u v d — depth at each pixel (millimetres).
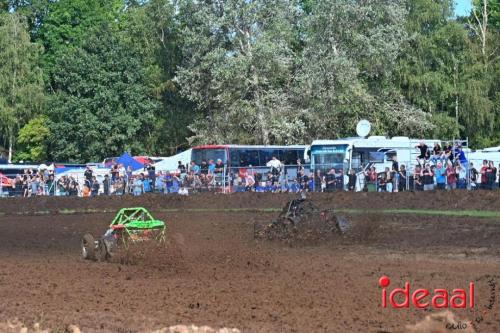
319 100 63000
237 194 41500
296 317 12633
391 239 24750
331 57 62750
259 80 63719
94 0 88125
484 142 68625
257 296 14484
